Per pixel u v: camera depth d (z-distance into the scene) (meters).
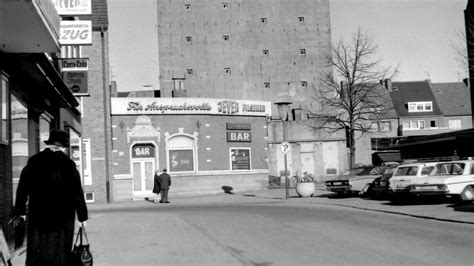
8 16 8.79
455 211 17.97
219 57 73.75
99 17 36.38
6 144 11.00
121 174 37.56
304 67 75.69
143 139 38.28
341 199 27.48
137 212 24.33
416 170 23.02
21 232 12.09
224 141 40.59
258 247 11.52
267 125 45.84
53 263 6.84
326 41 76.56
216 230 14.84
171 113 39.00
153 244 12.54
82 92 21.39
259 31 75.25
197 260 10.17
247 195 37.03
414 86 93.50
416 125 90.31
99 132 35.97
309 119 49.62
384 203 23.19
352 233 13.43
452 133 31.05
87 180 35.56
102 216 21.62
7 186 11.14
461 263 9.17
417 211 18.73
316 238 12.66
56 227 6.90
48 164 7.02
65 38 16.84
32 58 11.54
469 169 21.22
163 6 73.19
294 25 76.12
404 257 9.84
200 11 73.81
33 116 14.27
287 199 30.08
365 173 29.31
